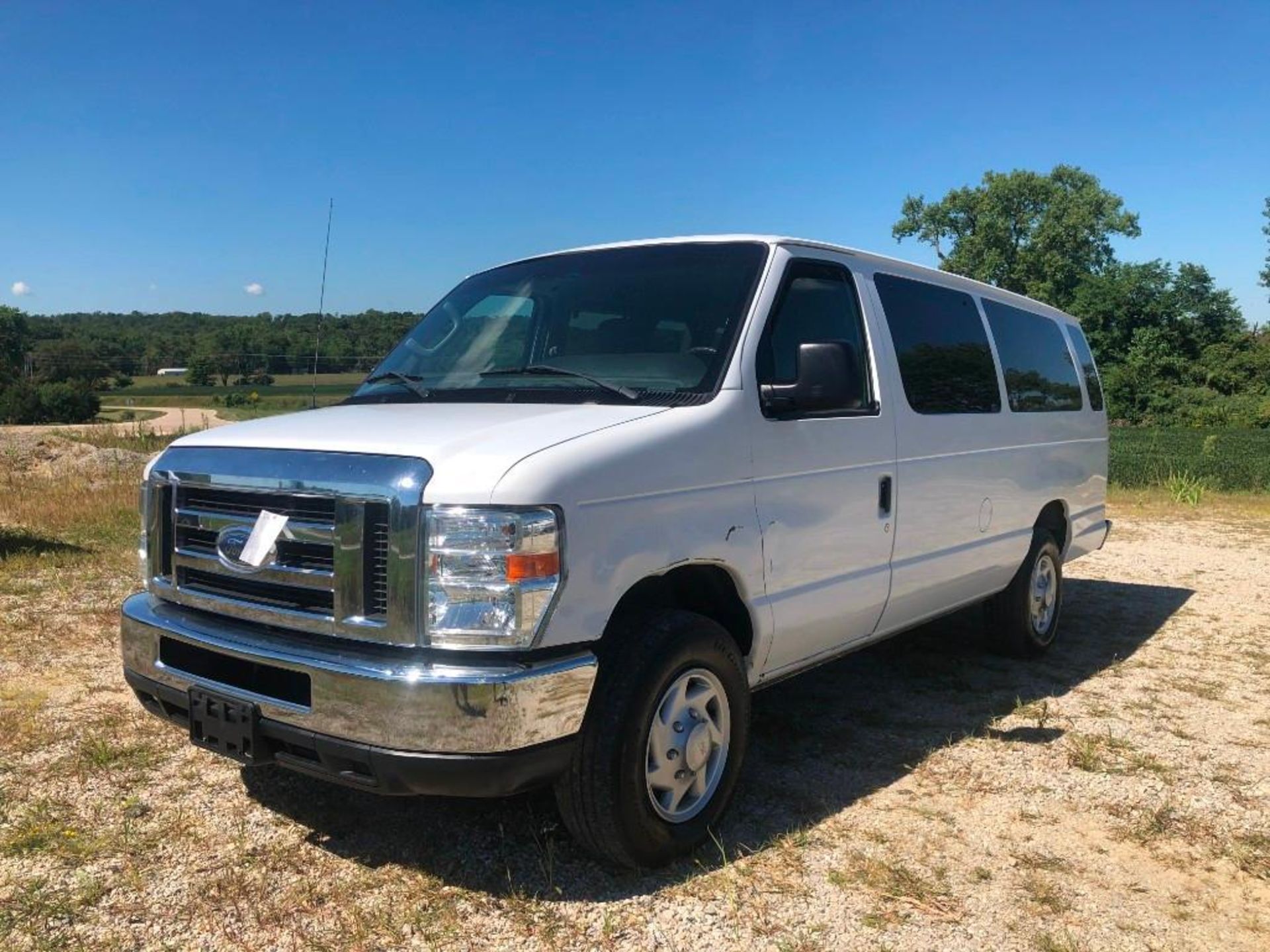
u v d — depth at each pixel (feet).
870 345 14.76
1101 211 215.51
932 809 12.83
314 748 9.83
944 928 10.04
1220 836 12.25
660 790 11.00
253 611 10.61
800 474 12.84
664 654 10.61
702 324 12.82
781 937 9.77
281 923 9.86
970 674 19.22
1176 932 10.09
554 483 9.67
